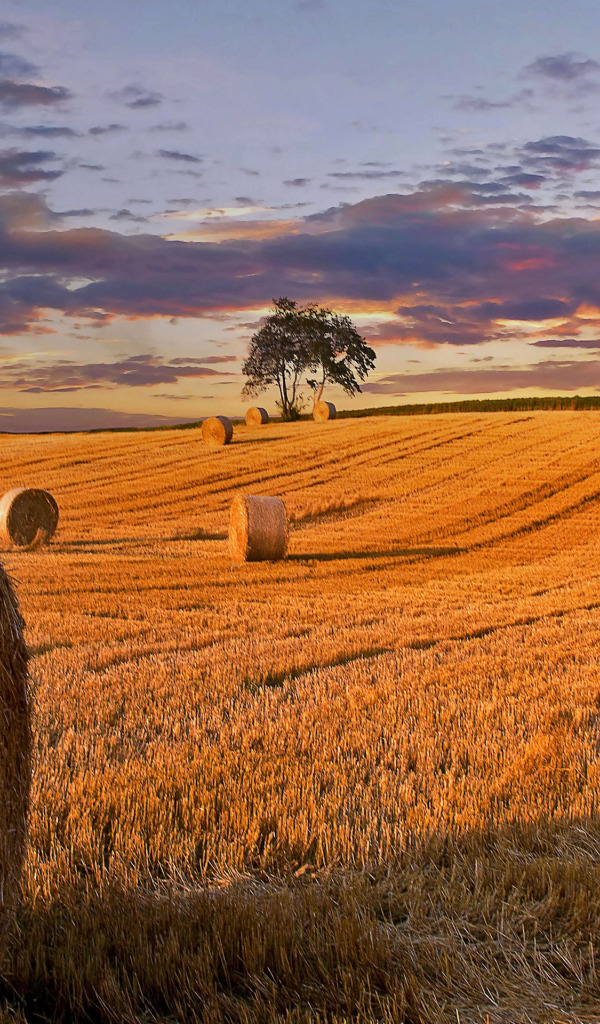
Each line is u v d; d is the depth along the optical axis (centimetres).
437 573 1828
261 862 443
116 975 333
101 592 1488
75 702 765
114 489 3089
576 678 913
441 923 388
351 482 3166
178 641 1076
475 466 3400
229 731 681
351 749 640
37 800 511
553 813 507
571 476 3155
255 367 7144
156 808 503
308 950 355
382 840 467
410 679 886
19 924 377
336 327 7169
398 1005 321
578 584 1698
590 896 404
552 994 336
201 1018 317
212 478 3275
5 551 2030
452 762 618
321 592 1561
